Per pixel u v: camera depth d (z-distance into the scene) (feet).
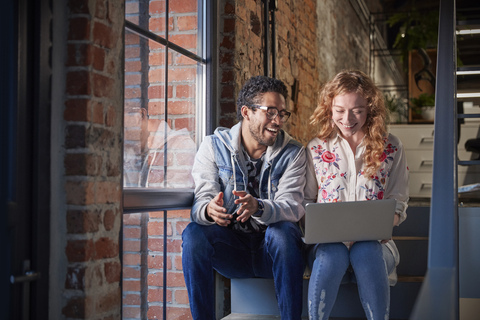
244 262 8.08
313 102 16.78
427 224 9.74
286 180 7.84
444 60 6.81
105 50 6.02
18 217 5.29
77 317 5.62
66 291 5.65
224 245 7.81
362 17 27.55
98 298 5.86
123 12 6.40
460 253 8.47
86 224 5.65
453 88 6.29
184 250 7.41
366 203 6.73
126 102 6.88
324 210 6.68
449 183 4.87
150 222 7.34
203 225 7.69
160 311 7.58
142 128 7.26
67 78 5.72
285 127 13.37
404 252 8.87
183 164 8.45
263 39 11.53
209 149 8.13
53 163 5.64
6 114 5.25
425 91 26.96
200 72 9.09
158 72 7.71
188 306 8.34
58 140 5.70
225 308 9.44
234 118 9.53
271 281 8.51
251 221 7.99
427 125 16.96
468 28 10.46
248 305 8.61
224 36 9.66
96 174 5.83
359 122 7.68
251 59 10.66
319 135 8.12
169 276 7.85
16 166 5.25
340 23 21.88
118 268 6.23
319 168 7.98
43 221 5.52
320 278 6.88
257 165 8.05
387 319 6.83
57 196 5.68
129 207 6.78
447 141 5.44
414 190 17.01
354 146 7.96
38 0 5.46
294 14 14.39
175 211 8.05
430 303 3.64
